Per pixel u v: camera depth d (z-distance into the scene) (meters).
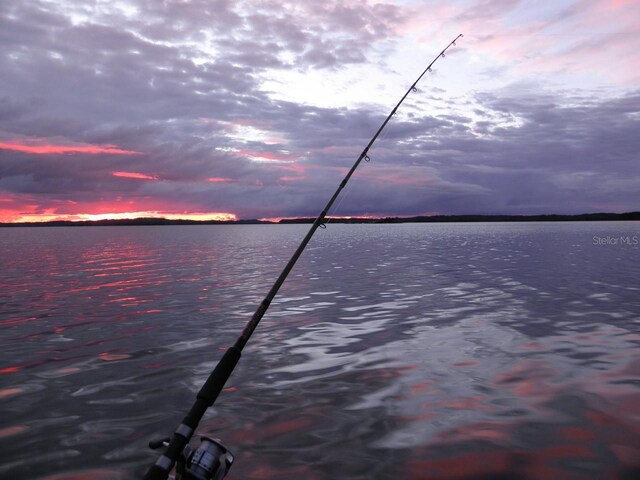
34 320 6.93
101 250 24.56
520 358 4.84
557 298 8.36
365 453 2.93
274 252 21.50
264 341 5.64
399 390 4.00
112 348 5.41
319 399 3.82
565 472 2.69
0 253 22.56
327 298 8.59
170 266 15.08
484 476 2.66
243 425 3.35
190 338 5.84
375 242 30.00
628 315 6.86
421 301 8.17
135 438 3.19
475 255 18.42
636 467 2.72
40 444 3.11
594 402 3.67
